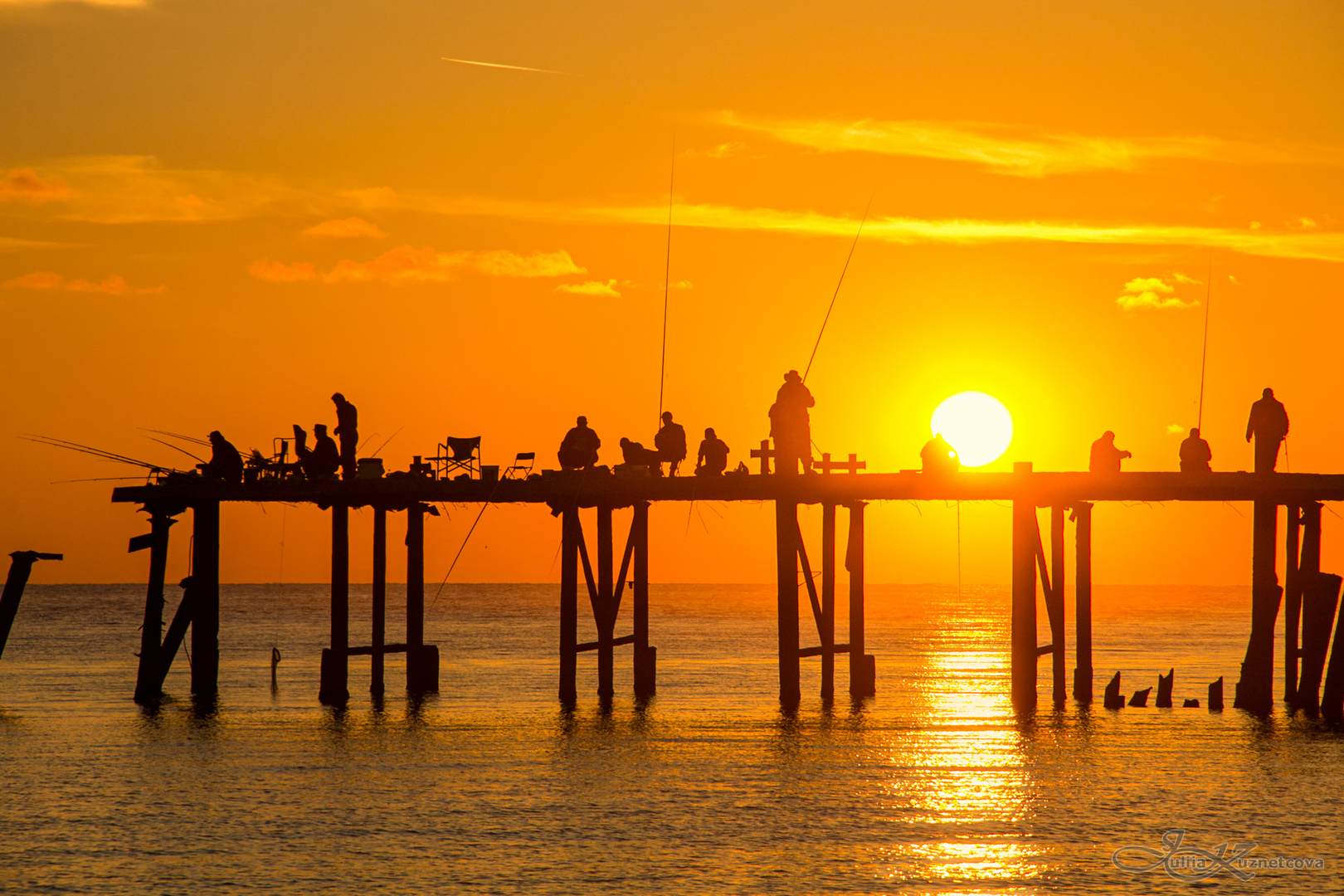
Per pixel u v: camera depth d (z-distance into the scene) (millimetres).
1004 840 58906
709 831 60125
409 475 90812
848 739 82000
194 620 99812
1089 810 63906
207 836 59125
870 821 62000
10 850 56906
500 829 60375
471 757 76062
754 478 87062
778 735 83438
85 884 52781
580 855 56719
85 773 71312
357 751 77812
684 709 95438
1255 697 90812
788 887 52812
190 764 73750
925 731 85125
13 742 80750
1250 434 84188
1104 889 52906
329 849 57438
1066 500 96500
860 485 86562
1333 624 103562
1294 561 91625
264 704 98875
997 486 85500
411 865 55281
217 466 93500
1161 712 92938
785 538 90438
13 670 134500
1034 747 78938
